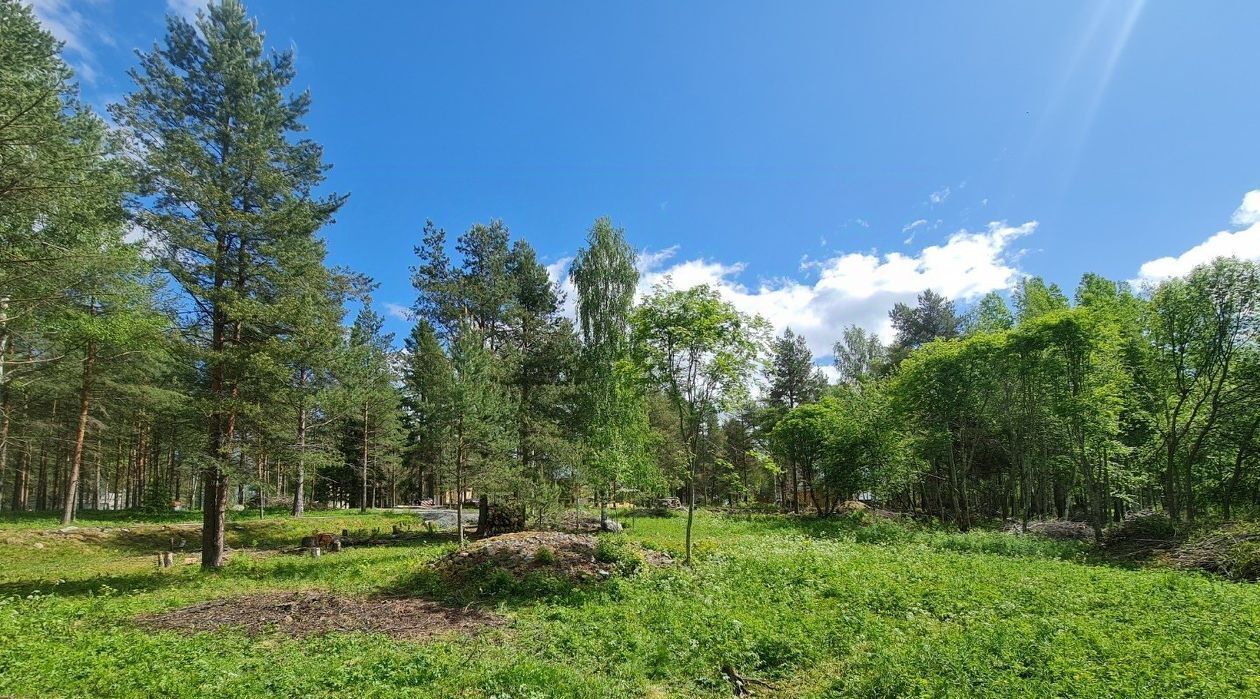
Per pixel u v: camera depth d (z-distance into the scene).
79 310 19.30
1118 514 32.66
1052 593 11.22
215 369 17.16
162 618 10.84
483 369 23.69
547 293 29.66
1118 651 7.30
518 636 9.61
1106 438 24.36
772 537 22.20
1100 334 23.83
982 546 20.83
